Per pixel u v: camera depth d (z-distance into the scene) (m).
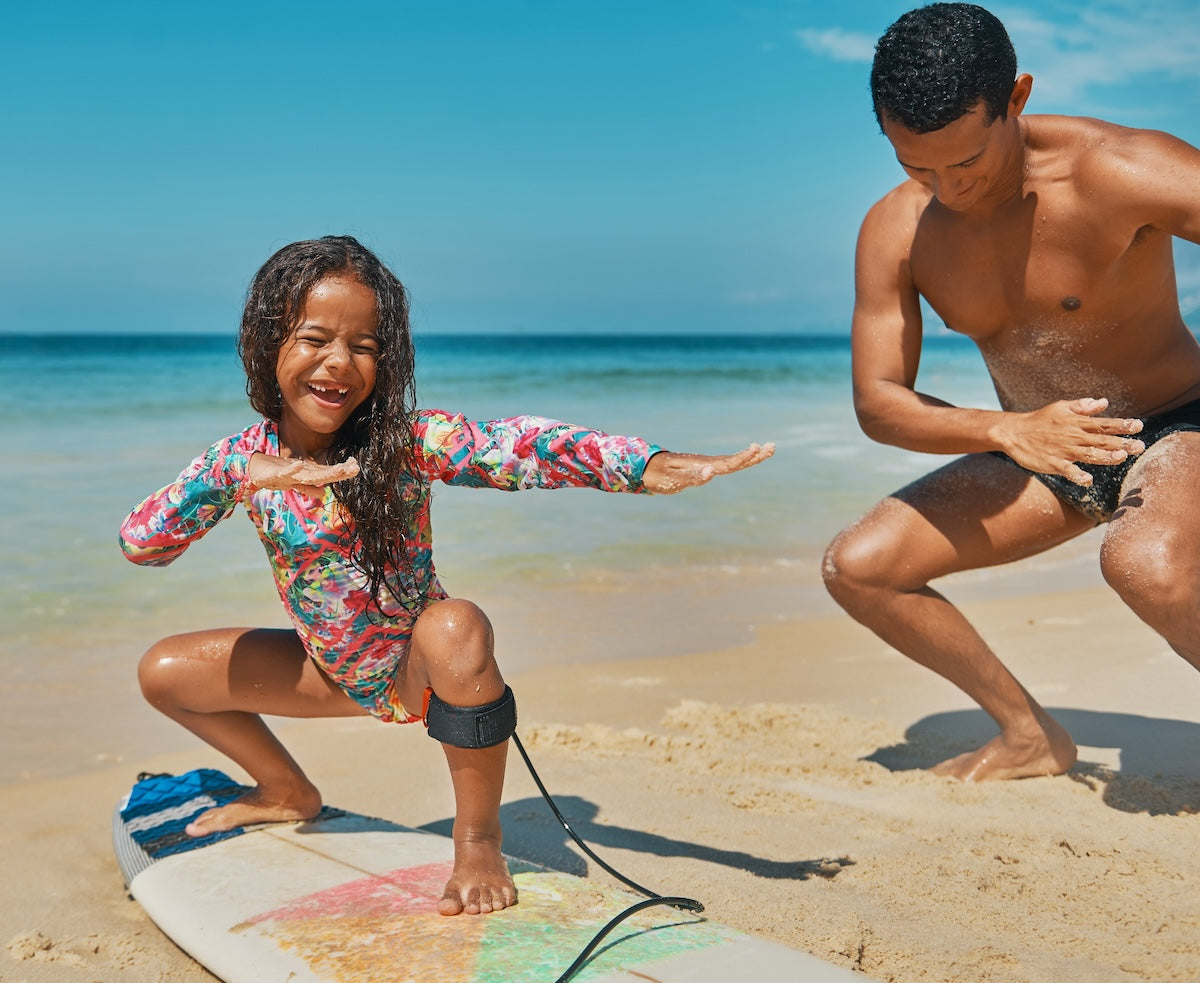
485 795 2.61
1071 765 3.73
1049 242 3.14
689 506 9.11
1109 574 2.99
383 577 2.64
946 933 2.61
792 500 9.39
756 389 23.89
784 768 3.85
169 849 2.98
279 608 5.92
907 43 2.85
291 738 4.38
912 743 4.16
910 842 3.18
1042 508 3.45
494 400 20.27
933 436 3.18
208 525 2.68
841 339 112.38
